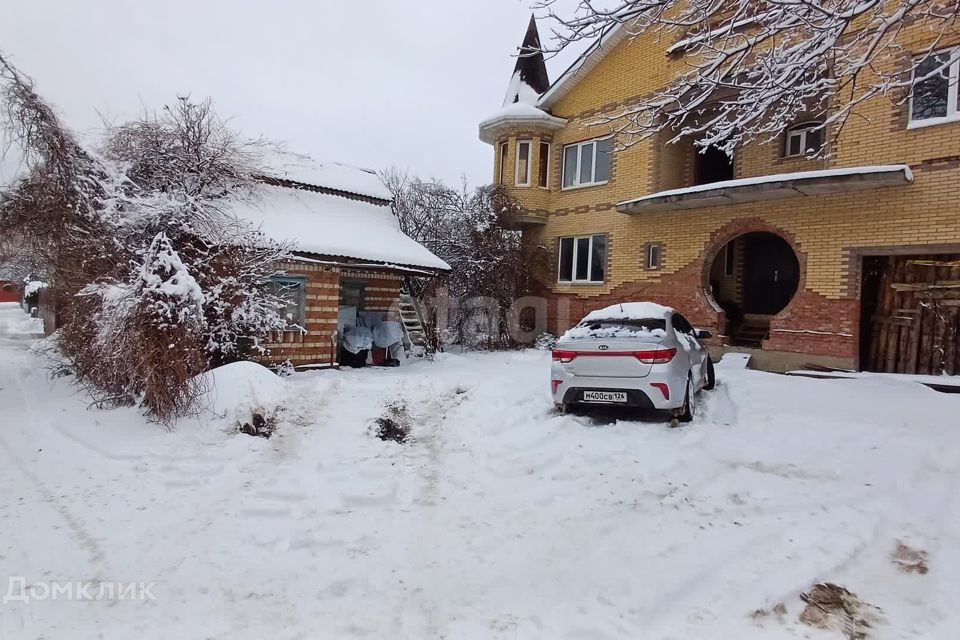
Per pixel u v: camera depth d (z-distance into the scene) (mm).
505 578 3604
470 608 3262
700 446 6426
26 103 8016
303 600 3334
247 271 9578
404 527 4391
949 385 9680
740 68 6387
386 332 13148
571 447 6402
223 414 7074
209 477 5352
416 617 3168
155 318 6953
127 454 5887
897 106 10609
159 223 8633
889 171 10023
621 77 15781
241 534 4199
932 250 10227
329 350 11898
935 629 2996
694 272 13922
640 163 15266
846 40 7934
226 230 9688
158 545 4004
